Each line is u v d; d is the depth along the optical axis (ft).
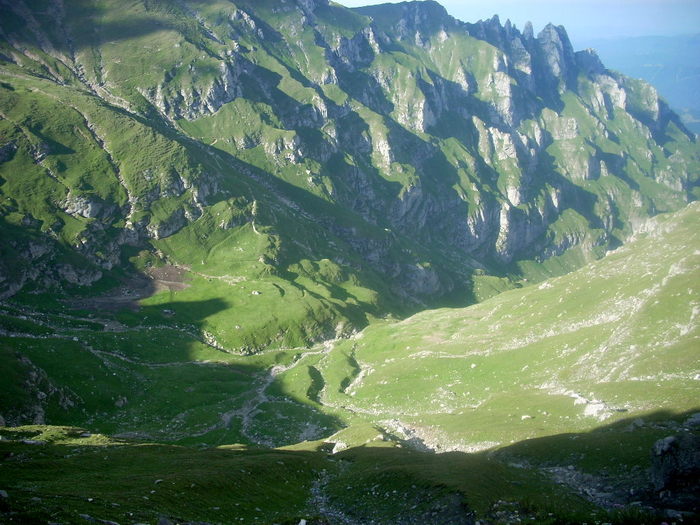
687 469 202.28
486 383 552.41
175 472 245.86
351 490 260.83
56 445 286.05
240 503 219.61
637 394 359.25
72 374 610.24
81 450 284.41
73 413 537.24
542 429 355.77
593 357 480.64
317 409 626.23
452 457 299.79
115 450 295.07
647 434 276.00
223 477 239.91
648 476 230.07
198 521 183.11
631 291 568.82
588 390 409.49
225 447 370.12
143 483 212.64
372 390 646.74
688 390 335.47
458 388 565.12
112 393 606.14
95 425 531.91
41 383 521.65
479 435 386.11
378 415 565.12
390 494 243.19
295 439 543.39
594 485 242.37
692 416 286.46
